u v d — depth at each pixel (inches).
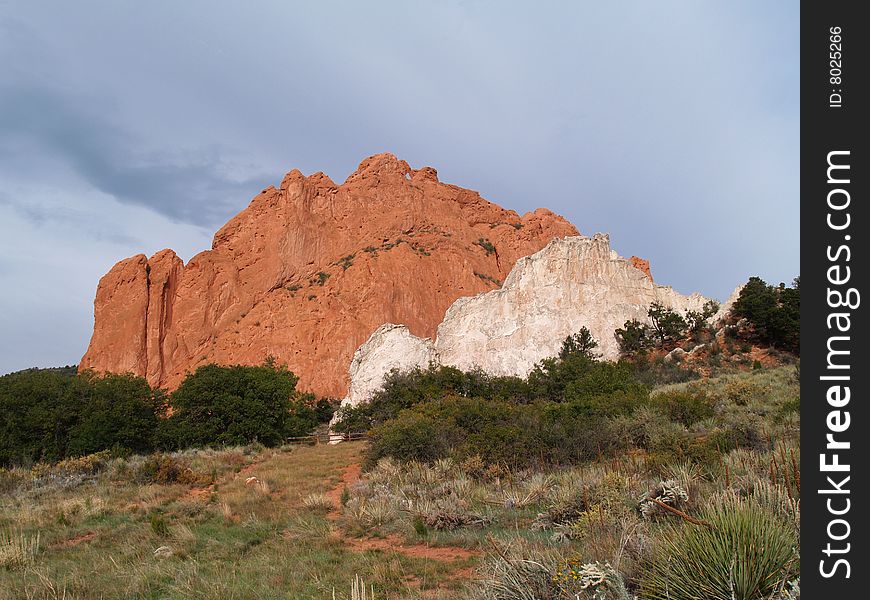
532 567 256.5
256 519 567.2
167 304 5187.0
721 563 202.8
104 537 505.0
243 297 5354.3
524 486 606.5
